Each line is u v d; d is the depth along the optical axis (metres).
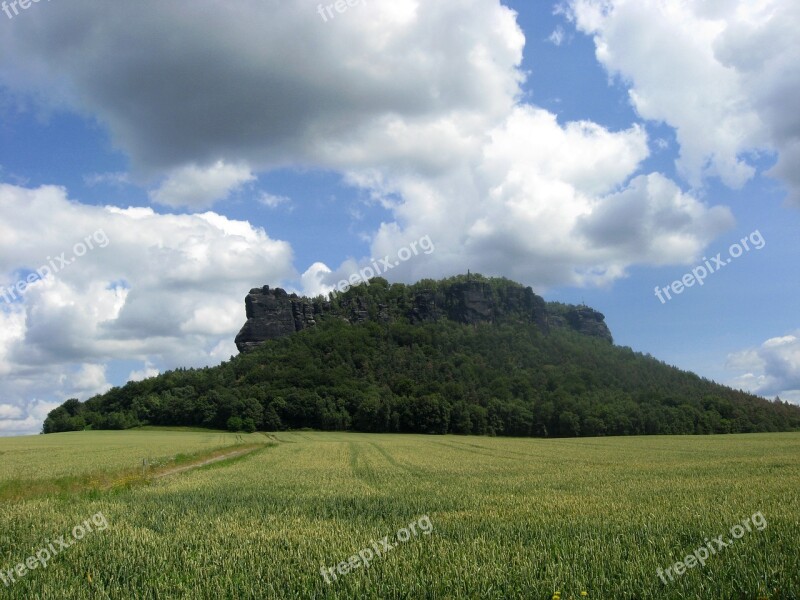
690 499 19.08
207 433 109.00
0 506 19.19
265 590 9.60
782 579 9.25
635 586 9.14
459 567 10.43
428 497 21.64
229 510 18.86
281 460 48.06
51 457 49.47
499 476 31.72
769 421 115.62
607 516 15.83
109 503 20.06
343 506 19.70
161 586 9.92
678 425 110.00
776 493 20.39
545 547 12.10
